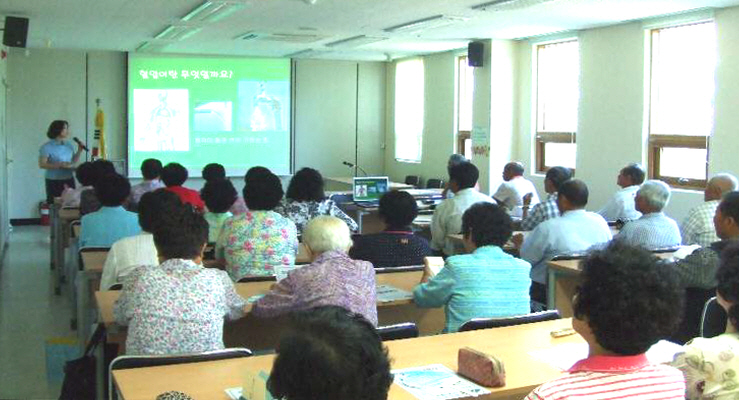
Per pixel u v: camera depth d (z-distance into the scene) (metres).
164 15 7.73
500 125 9.59
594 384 1.51
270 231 4.02
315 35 9.33
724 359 1.92
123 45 10.71
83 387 3.10
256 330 3.77
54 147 9.41
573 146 8.77
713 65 6.78
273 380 1.07
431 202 8.28
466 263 3.09
